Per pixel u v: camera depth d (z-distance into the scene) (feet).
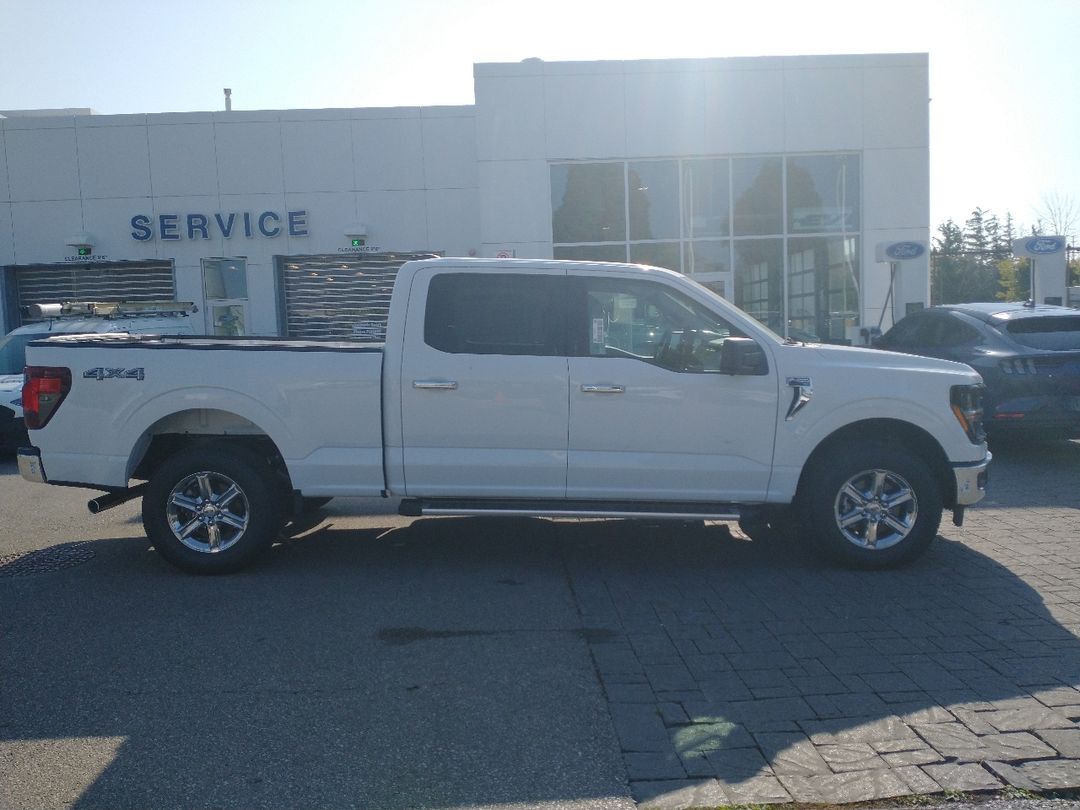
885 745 13.64
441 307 22.27
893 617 19.13
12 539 27.14
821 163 61.52
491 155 60.70
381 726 14.46
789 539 25.88
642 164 61.11
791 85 60.44
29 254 67.87
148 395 22.35
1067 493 30.63
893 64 60.23
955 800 12.23
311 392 22.20
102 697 15.60
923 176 61.00
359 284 68.44
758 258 61.93
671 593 21.04
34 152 67.26
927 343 39.22
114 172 67.21
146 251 67.67
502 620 19.27
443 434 22.11
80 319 45.68
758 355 21.63
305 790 12.61
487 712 14.92
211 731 14.33
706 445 22.00
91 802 12.33
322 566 23.52
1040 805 12.10
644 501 22.33
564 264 22.45
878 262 59.57
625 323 22.29
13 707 15.25
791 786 12.59
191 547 22.67
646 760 13.33
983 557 23.47
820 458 22.39
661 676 16.26
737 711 14.83
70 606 20.48
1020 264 125.90
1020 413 33.76
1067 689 15.40
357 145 66.74
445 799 12.37
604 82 60.39
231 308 68.08
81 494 34.76
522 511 22.12
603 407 21.91
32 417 22.82
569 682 16.06
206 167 67.00
